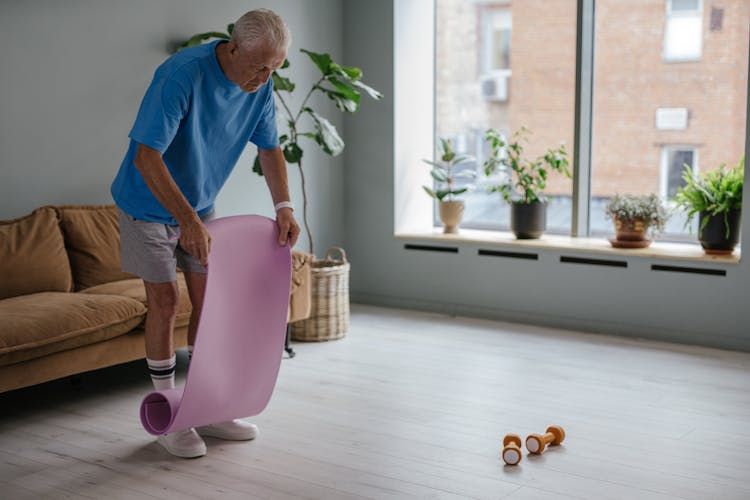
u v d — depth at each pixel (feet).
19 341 10.16
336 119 18.45
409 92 18.21
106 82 14.10
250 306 9.37
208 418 9.66
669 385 12.60
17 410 11.51
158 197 8.84
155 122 8.75
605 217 16.12
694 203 14.94
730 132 15.62
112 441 10.34
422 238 17.74
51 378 10.72
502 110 17.98
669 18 15.94
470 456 9.83
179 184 9.53
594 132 16.94
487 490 8.88
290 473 9.33
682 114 16.03
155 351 9.88
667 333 15.21
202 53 8.99
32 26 13.03
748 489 8.96
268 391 10.10
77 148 13.80
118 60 14.23
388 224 18.28
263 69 9.03
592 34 16.70
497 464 9.59
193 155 9.34
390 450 10.02
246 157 16.56
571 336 15.61
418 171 18.67
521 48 17.58
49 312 10.77
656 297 15.25
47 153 13.39
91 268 13.03
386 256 18.39
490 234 17.81
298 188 17.67
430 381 12.80
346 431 10.65
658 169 16.40
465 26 18.21
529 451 9.91
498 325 16.56
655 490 8.91
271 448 10.08
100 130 14.10
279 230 9.61
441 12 18.52
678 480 9.18
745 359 14.02
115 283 12.94
